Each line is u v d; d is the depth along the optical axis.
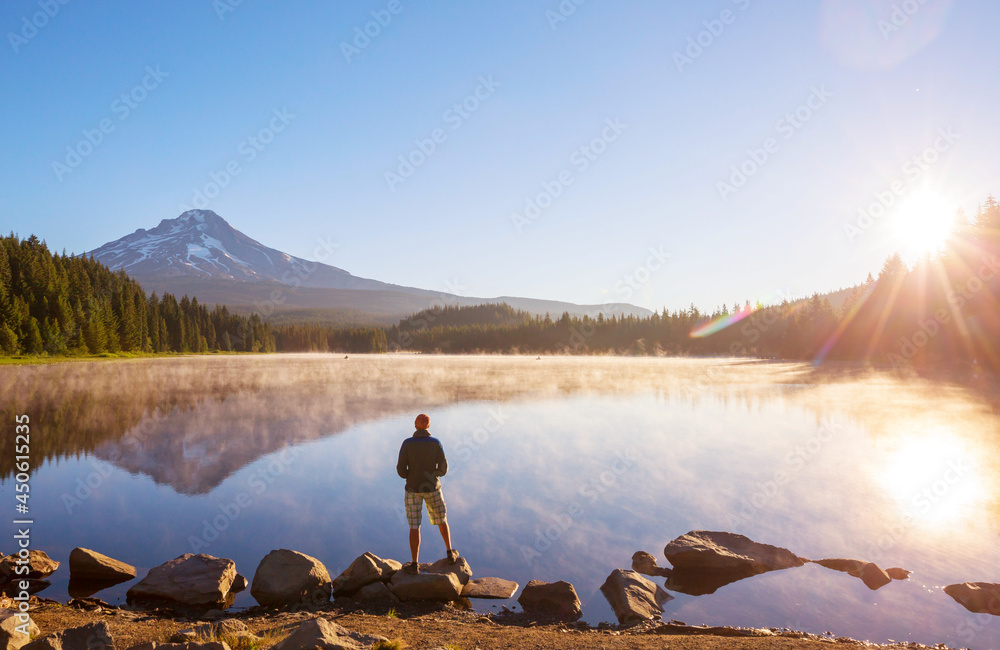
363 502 9.20
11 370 52.03
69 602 5.68
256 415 20.30
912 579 6.05
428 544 7.37
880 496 9.15
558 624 5.19
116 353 94.62
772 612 5.39
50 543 7.39
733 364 74.81
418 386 36.16
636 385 35.59
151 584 5.92
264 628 4.94
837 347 84.88
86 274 111.00
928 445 13.25
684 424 17.56
